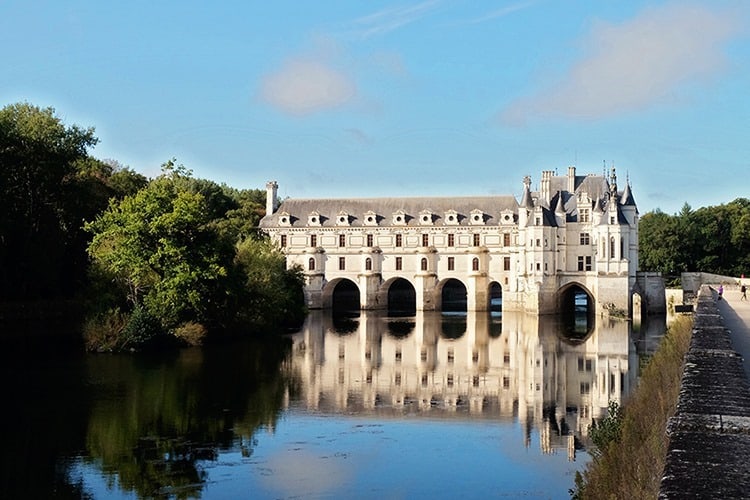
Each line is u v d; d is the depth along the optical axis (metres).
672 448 12.01
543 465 36.50
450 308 157.88
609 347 83.38
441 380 61.22
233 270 81.12
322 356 74.50
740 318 51.34
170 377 57.94
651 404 28.03
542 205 133.75
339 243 152.50
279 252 106.69
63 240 95.12
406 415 47.50
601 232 126.56
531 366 69.31
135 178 116.12
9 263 91.25
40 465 35.31
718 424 13.16
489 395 54.78
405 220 150.38
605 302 126.25
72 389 52.28
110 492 31.75
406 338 93.94
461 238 147.12
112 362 63.69
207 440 40.22
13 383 54.00
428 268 147.75
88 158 120.69
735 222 147.25
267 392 53.81
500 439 41.59
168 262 73.94
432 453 38.47
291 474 34.53
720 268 147.62
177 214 73.25
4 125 89.88
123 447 38.59
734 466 11.05
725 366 19.67
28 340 75.06
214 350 74.12
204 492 31.92
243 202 168.88
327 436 41.59
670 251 144.75
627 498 19.25
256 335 89.25
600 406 50.88
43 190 95.12
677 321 53.25
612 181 129.38
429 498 31.55
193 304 75.19
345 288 167.25
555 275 132.25
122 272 73.56
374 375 63.34
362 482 33.56
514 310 142.00
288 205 158.50
